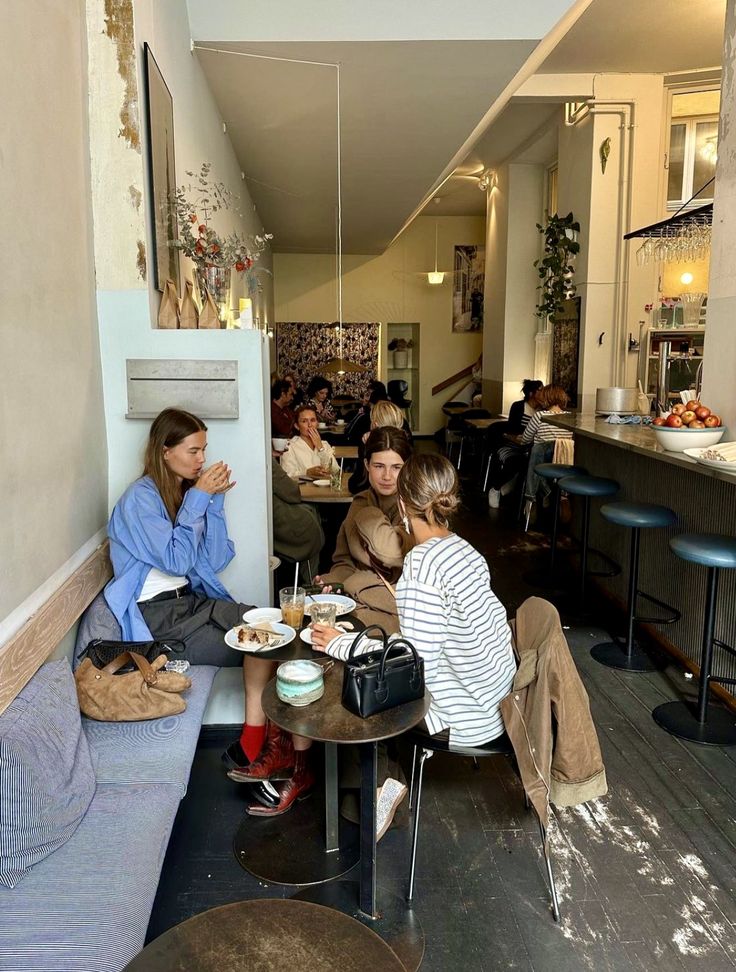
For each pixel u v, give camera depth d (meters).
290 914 1.25
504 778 2.76
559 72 6.72
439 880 2.19
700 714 3.10
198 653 2.58
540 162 9.28
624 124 6.85
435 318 13.09
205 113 4.31
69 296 2.33
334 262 12.88
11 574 1.81
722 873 2.23
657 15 5.54
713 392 3.49
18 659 1.80
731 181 3.32
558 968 1.87
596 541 5.21
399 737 3.07
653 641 4.03
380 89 4.54
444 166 6.54
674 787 2.69
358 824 2.42
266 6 3.74
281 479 3.92
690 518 3.70
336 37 3.78
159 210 2.84
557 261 7.67
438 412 13.32
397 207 8.50
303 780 2.52
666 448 3.39
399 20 3.76
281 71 4.26
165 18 3.13
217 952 1.16
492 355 10.53
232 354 2.77
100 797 1.88
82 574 2.34
